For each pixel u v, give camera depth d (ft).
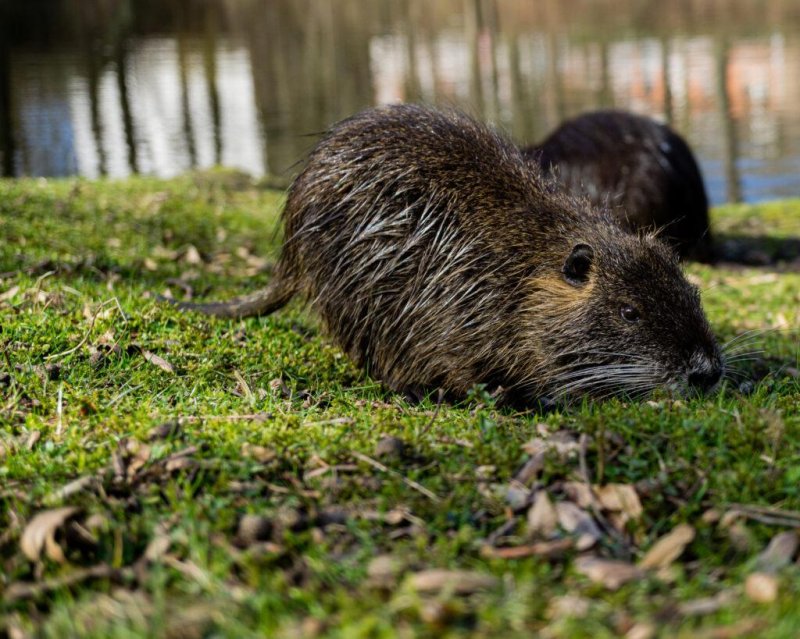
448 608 7.04
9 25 105.81
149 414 11.69
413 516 8.88
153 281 20.38
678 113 62.69
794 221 35.99
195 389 13.06
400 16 123.03
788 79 69.15
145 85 74.90
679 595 7.54
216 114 65.57
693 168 28.55
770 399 12.26
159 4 131.13
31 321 14.62
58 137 58.13
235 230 27.73
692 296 14.79
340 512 8.95
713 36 90.63
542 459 9.76
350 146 15.39
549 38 98.02
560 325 14.65
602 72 78.23
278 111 69.26
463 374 15.01
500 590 7.46
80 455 10.07
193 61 87.66
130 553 8.36
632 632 6.88
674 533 8.30
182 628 7.00
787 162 49.49
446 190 14.93
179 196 31.53
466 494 9.28
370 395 14.55
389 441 10.18
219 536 8.39
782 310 22.89
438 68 85.10
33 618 7.47
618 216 18.39
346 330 15.43
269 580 7.70
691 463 9.75
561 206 15.34
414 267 14.87
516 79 77.20
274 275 16.47
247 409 12.23
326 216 15.33
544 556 8.17
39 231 23.41
